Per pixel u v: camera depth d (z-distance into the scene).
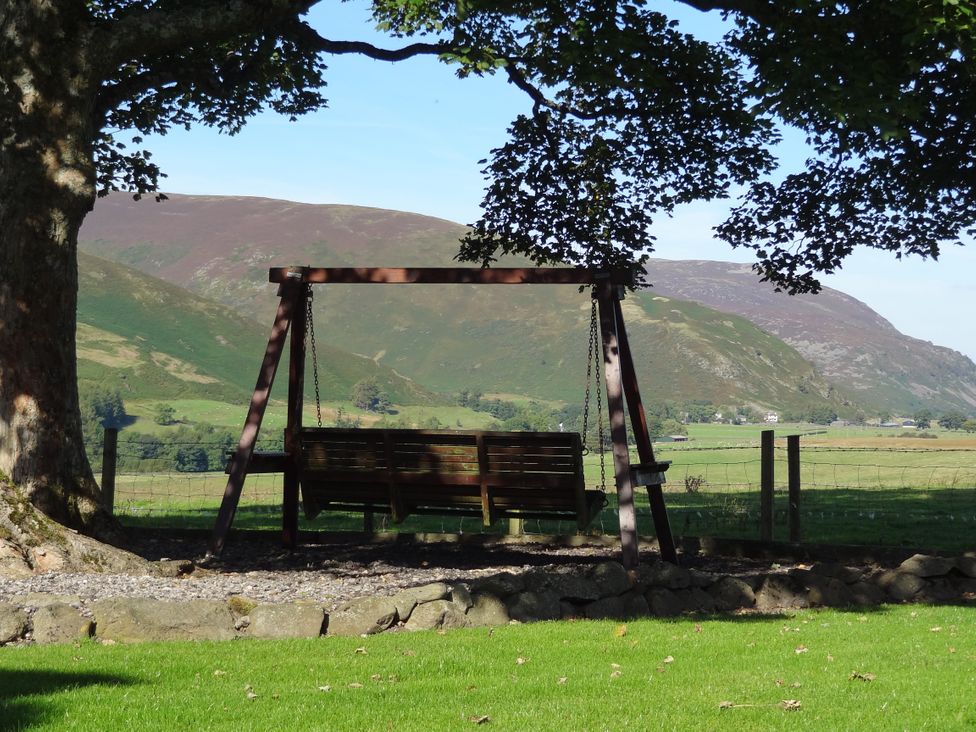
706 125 18.44
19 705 5.84
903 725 5.84
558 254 20.47
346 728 5.64
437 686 6.64
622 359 12.68
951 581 11.27
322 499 14.30
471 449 12.92
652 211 19.88
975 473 44.69
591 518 13.17
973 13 12.55
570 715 5.99
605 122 18.36
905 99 13.21
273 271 13.58
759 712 6.11
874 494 26.81
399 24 17.77
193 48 15.70
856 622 9.42
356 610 8.59
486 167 19.58
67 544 10.98
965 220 19.39
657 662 7.54
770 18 14.05
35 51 11.71
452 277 12.85
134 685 6.43
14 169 11.73
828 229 20.30
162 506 23.80
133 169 19.08
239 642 7.99
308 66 18.52
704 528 18.72
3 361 11.75
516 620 9.24
